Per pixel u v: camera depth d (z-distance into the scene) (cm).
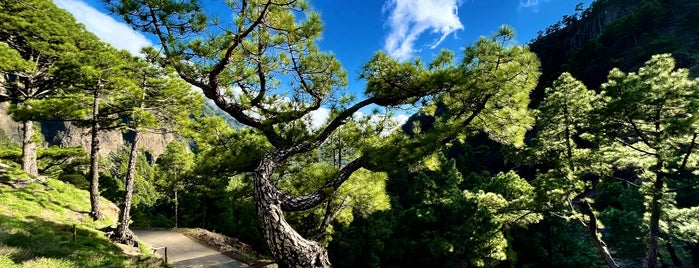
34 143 2141
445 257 3412
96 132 1623
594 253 2762
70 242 1084
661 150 1583
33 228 1127
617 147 1828
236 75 645
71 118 1541
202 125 1150
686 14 7425
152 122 1518
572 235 3092
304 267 528
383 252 3591
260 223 576
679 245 2395
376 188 1316
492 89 675
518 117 744
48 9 2312
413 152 680
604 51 8094
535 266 3062
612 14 9956
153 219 4600
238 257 1986
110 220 1752
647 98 1508
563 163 1981
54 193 1766
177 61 574
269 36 659
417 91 695
